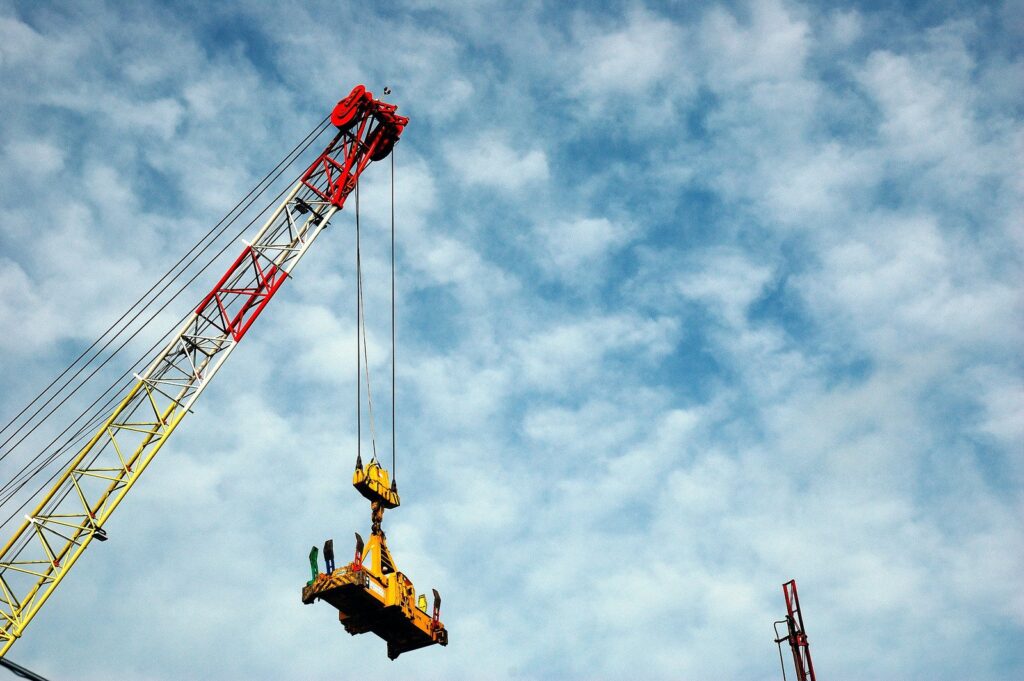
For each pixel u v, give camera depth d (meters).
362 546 62.78
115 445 76.50
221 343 81.38
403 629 65.19
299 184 87.50
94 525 74.12
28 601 71.56
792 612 76.81
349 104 89.25
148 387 78.69
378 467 69.38
